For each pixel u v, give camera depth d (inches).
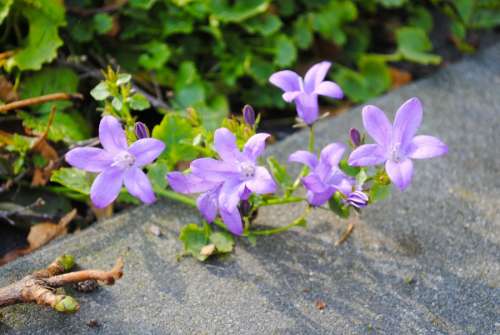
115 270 14.2
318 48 21.0
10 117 17.2
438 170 17.5
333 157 14.0
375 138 13.6
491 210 16.7
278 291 15.0
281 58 19.2
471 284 15.2
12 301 13.9
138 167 13.6
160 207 16.4
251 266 15.4
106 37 19.1
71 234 16.2
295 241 15.8
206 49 19.8
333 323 14.5
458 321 14.7
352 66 21.0
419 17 21.8
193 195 16.6
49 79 17.7
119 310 14.5
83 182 16.0
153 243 15.7
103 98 15.3
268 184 13.4
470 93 19.8
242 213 15.1
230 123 15.2
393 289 15.1
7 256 16.0
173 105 18.3
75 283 14.7
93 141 17.0
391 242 15.9
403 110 13.6
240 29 19.9
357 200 14.0
